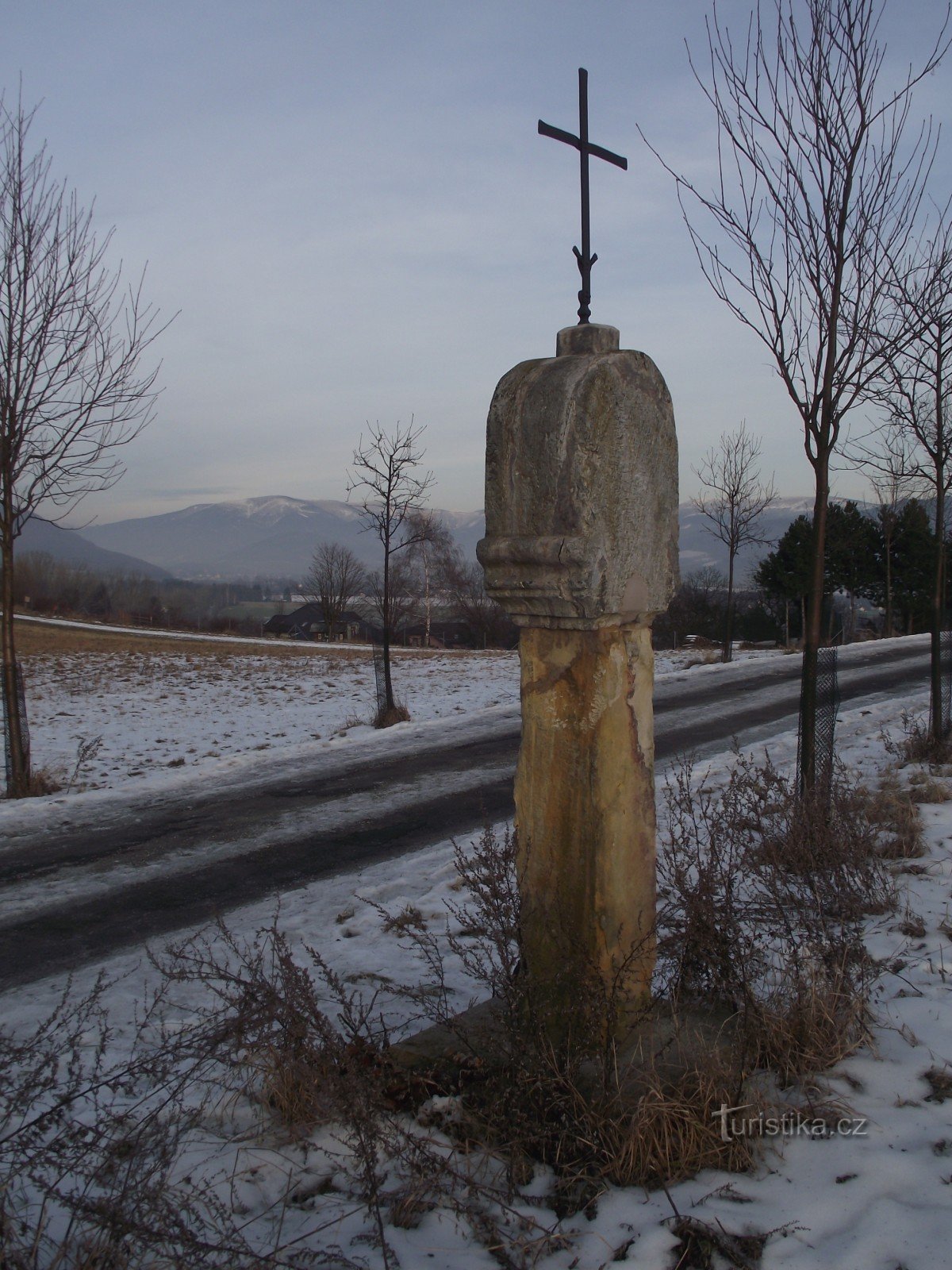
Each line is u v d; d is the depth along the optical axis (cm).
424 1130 334
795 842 515
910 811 704
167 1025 454
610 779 364
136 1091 382
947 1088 346
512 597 378
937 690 1027
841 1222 274
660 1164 304
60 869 784
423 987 482
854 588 3791
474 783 1059
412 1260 269
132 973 546
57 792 1096
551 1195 297
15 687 1084
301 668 2852
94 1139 280
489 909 378
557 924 374
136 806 998
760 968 394
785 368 684
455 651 3891
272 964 431
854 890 489
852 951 414
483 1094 332
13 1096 303
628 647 375
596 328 389
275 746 1425
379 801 993
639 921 377
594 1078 335
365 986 494
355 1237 282
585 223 408
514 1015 348
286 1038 347
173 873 762
